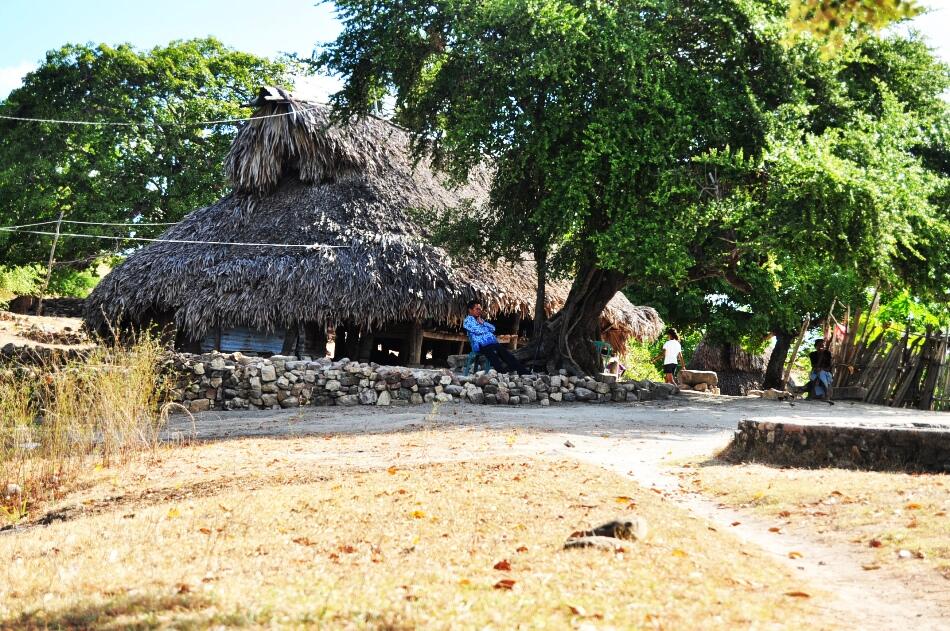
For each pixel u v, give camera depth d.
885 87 18.52
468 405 15.82
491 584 4.60
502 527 6.02
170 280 20.11
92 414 10.26
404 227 21.44
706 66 18.19
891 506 6.65
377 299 19.31
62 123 35.44
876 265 17.14
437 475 8.01
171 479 8.71
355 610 4.13
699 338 39.19
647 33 16.94
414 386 16.33
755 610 4.25
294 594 4.44
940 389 19.91
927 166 20.06
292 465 9.13
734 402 18.14
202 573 4.96
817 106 17.45
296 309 19.25
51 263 32.94
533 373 18.20
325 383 16.16
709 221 16.92
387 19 18.30
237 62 39.16
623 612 4.12
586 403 17.30
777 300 27.16
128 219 35.56
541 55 16.34
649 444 11.22
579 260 20.19
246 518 6.37
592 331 20.25
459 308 19.88
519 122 17.12
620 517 5.67
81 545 5.89
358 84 19.41
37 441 10.23
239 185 22.86
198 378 15.70
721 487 7.95
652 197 16.70
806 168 15.80
